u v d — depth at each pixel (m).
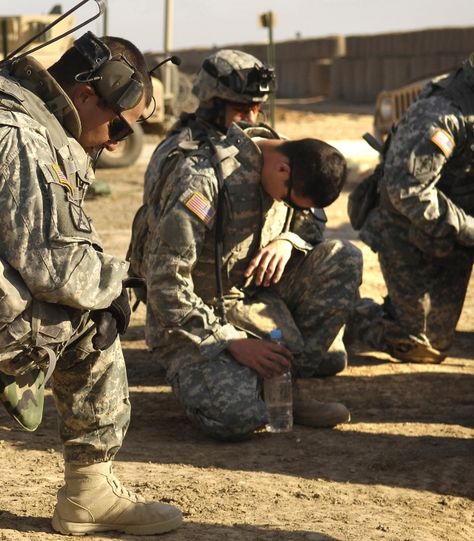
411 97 15.60
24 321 2.82
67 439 3.29
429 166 5.72
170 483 4.07
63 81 3.00
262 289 5.20
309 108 40.28
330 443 4.78
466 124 5.76
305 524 3.62
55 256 2.76
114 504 3.34
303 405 5.04
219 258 4.86
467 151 5.82
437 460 4.55
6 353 2.85
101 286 2.88
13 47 17.55
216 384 4.73
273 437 4.85
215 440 4.78
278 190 4.71
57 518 3.35
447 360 6.46
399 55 42.34
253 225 4.89
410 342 6.21
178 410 5.31
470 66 5.80
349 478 4.29
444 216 5.77
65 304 2.85
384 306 6.37
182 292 4.77
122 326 3.19
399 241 6.11
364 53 44.38
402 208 5.80
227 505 3.81
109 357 3.21
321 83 48.41
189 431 4.95
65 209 2.79
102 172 18.89
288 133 27.86
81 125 2.99
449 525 3.76
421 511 3.91
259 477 4.25
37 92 2.94
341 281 5.16
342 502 3.96
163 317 4.79
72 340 3.04
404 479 4.31
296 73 50.31
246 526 3.56
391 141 6.00
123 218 13.30
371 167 15.91
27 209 2.73
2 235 2.75
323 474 4.33
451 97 5.79
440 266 6.14
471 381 5.97
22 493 3.82
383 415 5.30
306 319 5.18
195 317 4.77
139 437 4.81
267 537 3.44
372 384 5.85
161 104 19.91
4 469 4.20
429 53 40.69
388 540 3.50
